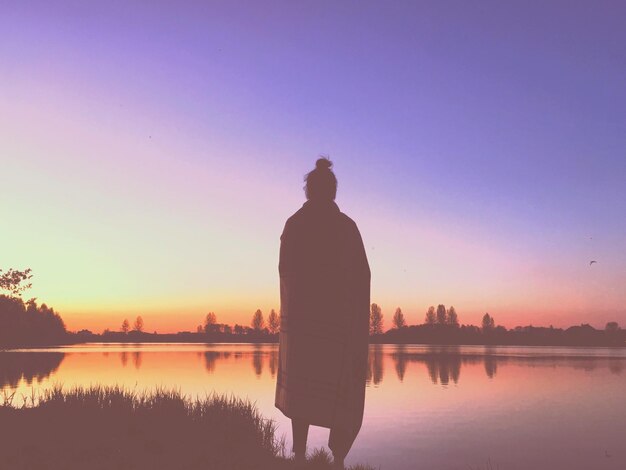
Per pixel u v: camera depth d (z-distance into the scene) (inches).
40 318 6220.5
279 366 185.9
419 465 627.8
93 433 252.7
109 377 1325.0
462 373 2215.8
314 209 183.2
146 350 4965.6
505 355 4648.1
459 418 1003.9
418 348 7239.2
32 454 215.3
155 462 216.7
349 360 175.9
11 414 289.3
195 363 2356.1
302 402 173.3
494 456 687.7
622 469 628.7
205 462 223.0
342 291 176.7
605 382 1855.3
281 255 185.6
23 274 1856.5
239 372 1745.8
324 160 190.7
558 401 1302.9
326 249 177.0
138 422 283.7
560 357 4399.6
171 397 345.4
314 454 204.5
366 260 182.4
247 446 255.8
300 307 177.2
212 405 331.3
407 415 1033.5
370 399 1294.3
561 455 704.4
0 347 2290.8
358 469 274.2
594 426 942.4
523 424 949.2
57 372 1519.4
